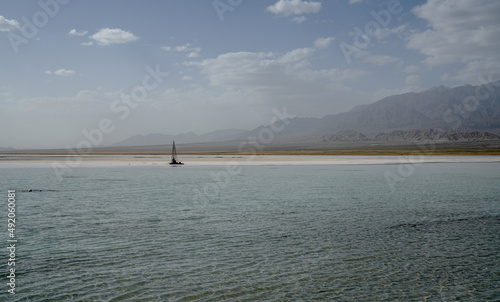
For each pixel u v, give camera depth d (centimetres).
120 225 2622
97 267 1755
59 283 1561
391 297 1462
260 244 2156
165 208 3303
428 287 1562
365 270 1748
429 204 3544
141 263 1816
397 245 2162
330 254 1983
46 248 2048
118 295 1451
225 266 1781
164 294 1464
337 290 1521
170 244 2144
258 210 3212
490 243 2211
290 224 2667
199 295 1459
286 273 1698
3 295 1434
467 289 1546
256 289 1521
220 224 2664
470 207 3391
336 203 3588
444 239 2298
